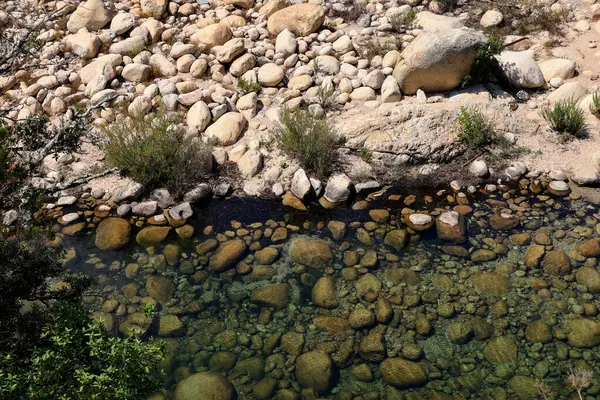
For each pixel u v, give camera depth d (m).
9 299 5.05
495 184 7.90
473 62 8.92
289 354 5.68
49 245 6.95
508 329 5.86
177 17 10.71
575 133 8.48
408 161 8.23
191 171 7.91
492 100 8.90
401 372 5.46
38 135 5.41
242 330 5.95
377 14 10.73
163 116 8.41
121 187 7.74
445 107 8.71
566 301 6.12
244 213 7.53
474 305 6.14
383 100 8.95
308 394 5.29
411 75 8.88
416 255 6.80
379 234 7.12
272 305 6.20
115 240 7.04
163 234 7.14
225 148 8.45
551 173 7.93
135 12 10.51
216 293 6.36
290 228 7.27
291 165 8.12
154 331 5.93
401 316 6.05
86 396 4.27
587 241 6.80
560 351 5.61
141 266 6.72
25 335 4.90
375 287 6.38
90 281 5.59
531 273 6.48
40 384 4.32
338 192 7.65
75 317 4.80
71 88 9.09
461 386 5.35
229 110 8.90
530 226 7.14
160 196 7.64
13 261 5.02
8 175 4.56
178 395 5.23
